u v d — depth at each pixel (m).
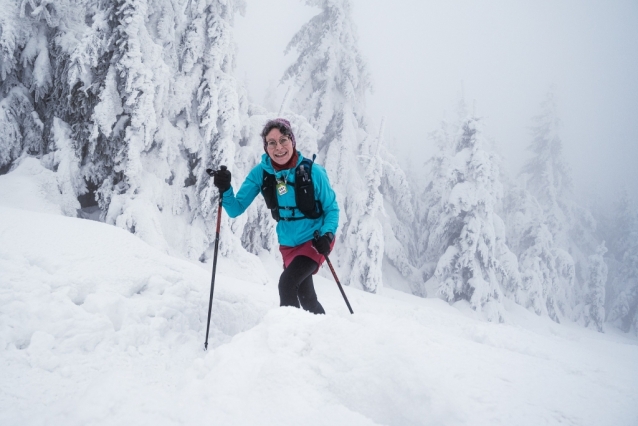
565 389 1.76
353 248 17.11
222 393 1.57
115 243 3.35
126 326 2.61
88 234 3.32
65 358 2.19
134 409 1.44
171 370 2.40
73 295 2.66
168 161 10.79
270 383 1.59
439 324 5.39
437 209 23.62
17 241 2.92
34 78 9.48
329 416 1.39
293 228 3.09
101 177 10.09
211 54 10.84
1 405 1.73
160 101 9.91
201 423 1.36
